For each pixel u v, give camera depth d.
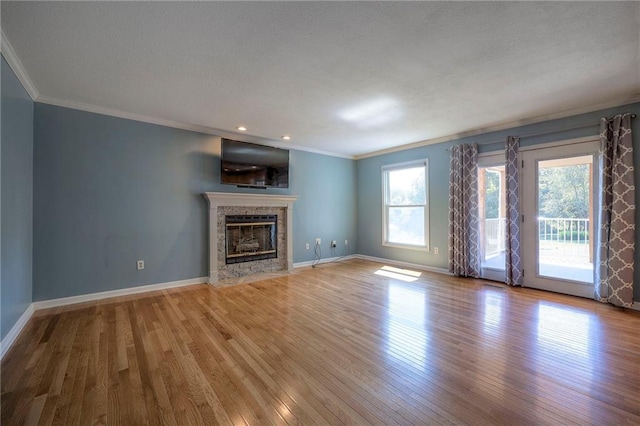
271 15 1.79
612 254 3.15
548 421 1.47
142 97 3.11
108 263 3.53
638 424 1.44
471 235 4.43
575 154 3.49
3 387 1.76
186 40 2.05
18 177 2.61
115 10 1.72
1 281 2.19
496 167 4.32
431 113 3.61
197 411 1.56
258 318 2.89
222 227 4.47
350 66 2.43
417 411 1.55
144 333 2.54
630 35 2.00
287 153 5.05
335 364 2.03
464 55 2.27
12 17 1.77
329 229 5.96
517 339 2.40
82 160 3.35
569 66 2.44
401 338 2.44
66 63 2.36
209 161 4.34
